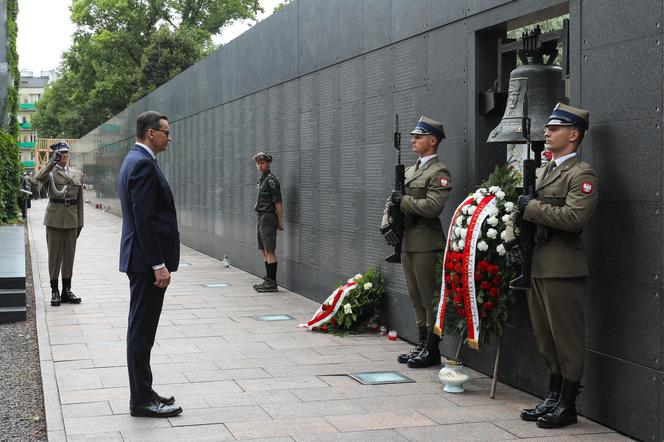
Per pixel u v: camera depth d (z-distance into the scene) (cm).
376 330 796
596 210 495
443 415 512
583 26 506
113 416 510
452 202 666
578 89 512
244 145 1319
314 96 979
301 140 1032
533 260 489
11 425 505
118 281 1204
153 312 509
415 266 631
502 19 591
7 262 1016
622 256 473
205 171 1622
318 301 982
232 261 1417
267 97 1181
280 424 493
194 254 1642
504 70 615
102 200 3938
